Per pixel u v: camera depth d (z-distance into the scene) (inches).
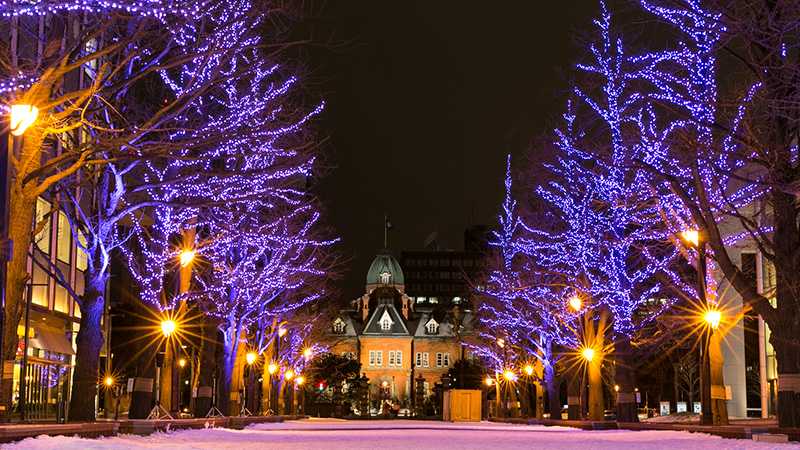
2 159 639.8
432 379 7081.7
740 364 2193.7
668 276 1464.1
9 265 685.9
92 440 756.6
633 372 1487.5
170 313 1164.5
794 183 778.2
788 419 841.5
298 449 880.9
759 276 1929.1
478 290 2578.7
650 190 1137.4
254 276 1628.9
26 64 690.2
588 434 1339.8
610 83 1113.4
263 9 775.7
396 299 7598.4
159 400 1178.6
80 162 708.7
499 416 3026.6
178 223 1138.7
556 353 2191.2
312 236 1924.2
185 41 795.4
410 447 957.8
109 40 826.2
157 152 729.6
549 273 1866.4
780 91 774.5
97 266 930.1
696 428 1123.9
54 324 1770.4
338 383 5339.6
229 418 1519.4
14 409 1574.8
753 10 735.7
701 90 897.5
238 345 1705.2
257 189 1048.8
